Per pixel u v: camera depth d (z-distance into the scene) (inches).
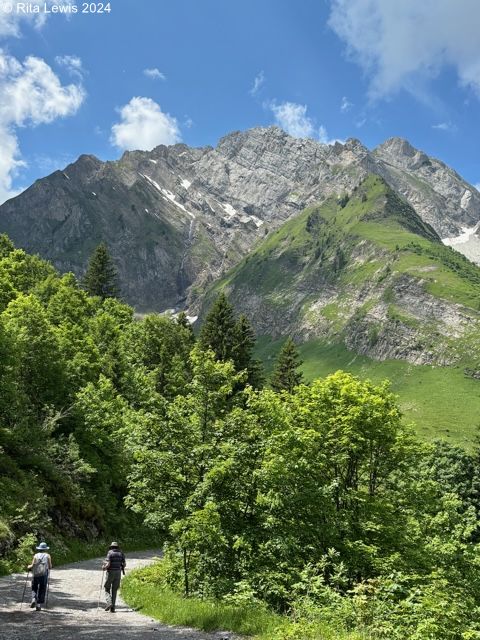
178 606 577.9
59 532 1169.4
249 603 596.7
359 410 942.4
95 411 1670.8
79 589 757.3
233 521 715.4
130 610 610.2
